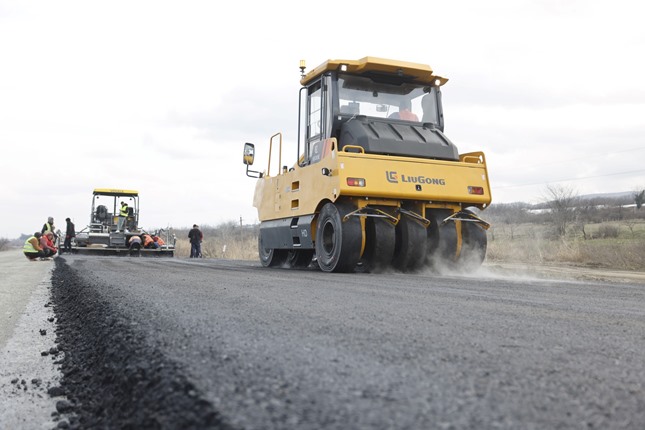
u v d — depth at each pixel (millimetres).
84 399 2316
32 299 6156
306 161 9555
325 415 1297
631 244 14578
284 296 4293
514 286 5863
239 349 2119
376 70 9062
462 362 1890
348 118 8961
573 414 1328
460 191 8516
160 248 24609
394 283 5992
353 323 2801
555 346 2238
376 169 8078
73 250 24188
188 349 2180
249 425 1243
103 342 2926
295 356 1978
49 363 3137
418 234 8352
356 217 8164
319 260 8672
